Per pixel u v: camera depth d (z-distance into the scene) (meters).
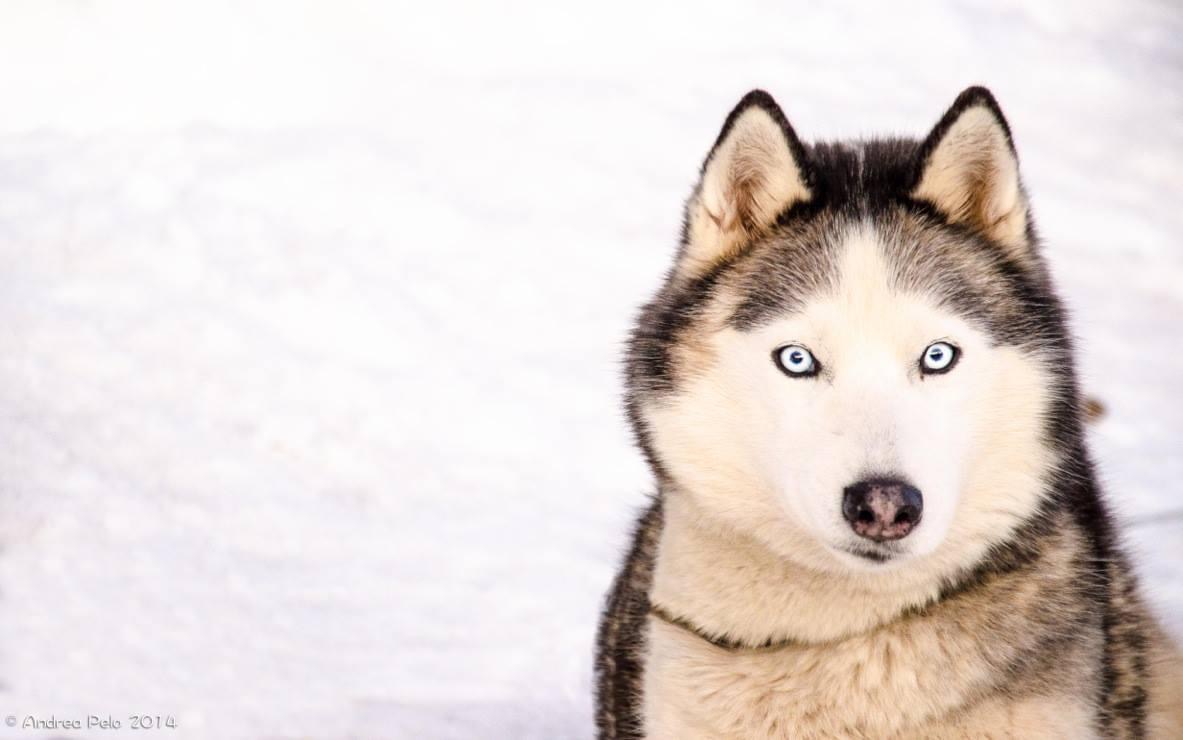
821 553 3.86
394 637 5.99
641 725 4.29
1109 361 9.53
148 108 12.16
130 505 7.08
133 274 9.52
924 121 13.22
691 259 4.16
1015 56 15.12
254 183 10.70
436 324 9.36
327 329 9.09
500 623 6.15
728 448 3.96
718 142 4.09
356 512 7.30
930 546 3.59
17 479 7.18
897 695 3.88
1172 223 12.10
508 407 8.46
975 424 3.81
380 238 10.23
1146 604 4.58
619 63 13.82
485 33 13.95
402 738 5.16
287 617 6.13
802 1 15.16
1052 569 3.96
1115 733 4.11
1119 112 14.30
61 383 8.27
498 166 11.59
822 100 13.48
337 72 12.95
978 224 4.02
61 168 10.80
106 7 13.03
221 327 8.94
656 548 4.50
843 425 3.64
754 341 3.88
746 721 4.01
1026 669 3.85
